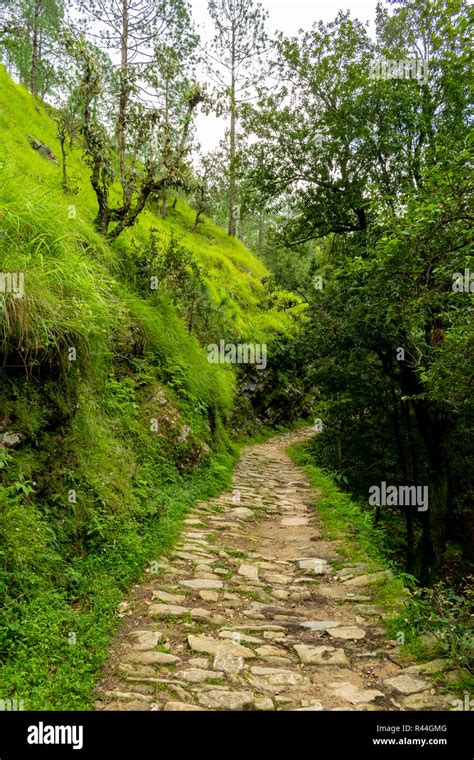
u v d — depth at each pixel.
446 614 4.34
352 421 13.46
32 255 4.79
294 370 23.03
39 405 4.80
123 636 3.89
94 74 8.93
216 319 16.78
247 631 4.25
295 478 12.30
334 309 11.22
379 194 9.59
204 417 10.95
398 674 3.71
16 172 6.05
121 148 9.60
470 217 4.20
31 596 3.61
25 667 3.07
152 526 6.06
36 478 4.48
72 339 5.18
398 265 5.03
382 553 7.62
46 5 26.58
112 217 9.53
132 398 7.85
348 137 11.16
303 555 6.55
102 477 5.57
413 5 10.06
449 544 12.64
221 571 5.57
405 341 9.06
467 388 5.69
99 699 3.08
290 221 14.51
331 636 4.28
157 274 10.12
